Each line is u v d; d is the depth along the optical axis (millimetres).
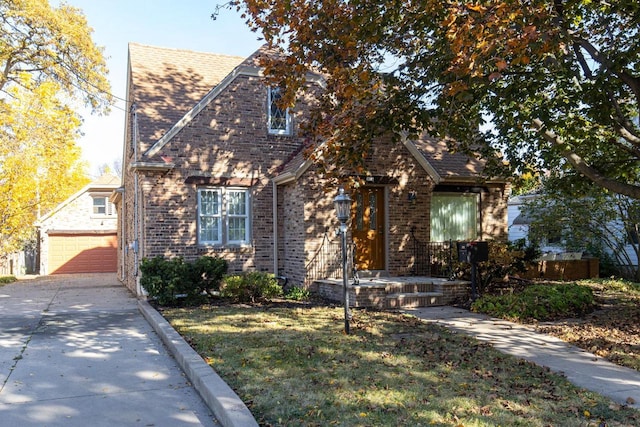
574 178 11562
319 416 4594
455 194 15578
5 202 21781
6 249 23734
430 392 5254
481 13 6848
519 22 6883
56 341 8312
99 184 28672
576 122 9523
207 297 12062
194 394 5637
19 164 21266
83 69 22734
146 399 5477
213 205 14039
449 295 11797
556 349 7270
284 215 14516
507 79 10023
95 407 5234
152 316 9820
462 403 4934
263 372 5930
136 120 13938
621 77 8398
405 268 13977
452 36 7141
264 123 14539
